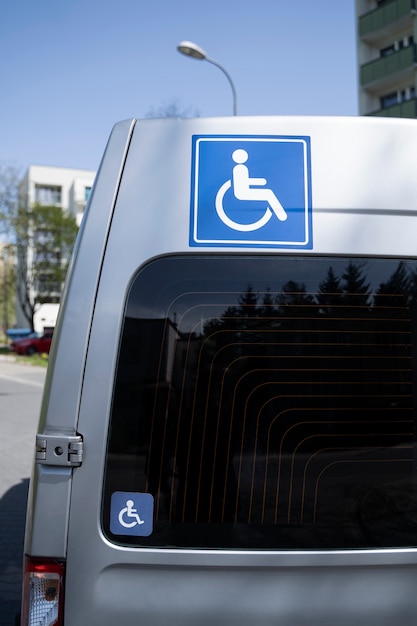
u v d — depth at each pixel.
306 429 1.71
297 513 1.68
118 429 1.65
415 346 1.74
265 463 1.69
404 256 1.73
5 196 43.44
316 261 1.74
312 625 1.61
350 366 1.73
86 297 1.67
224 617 1.60
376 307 1.74
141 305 1.69
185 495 1.66
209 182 1.72
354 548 1.67
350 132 1.76
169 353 1.69
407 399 1.73
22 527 5.79
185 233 1.70
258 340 1.72
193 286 1.71
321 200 1.73
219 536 1.66
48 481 1.61
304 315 1.73
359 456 1.71
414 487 1.71
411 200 1.75
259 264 1.73
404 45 31.28
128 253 1.69
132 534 1.63
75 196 70.56
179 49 15.07
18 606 4.16
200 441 1.68
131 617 1.59
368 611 1.63
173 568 1.61
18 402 16.23
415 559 1.65
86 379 1.64
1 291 54.12
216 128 1.75
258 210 1.72
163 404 1.68
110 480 1.63
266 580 1.62
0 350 44.69
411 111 28.97
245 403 1.70
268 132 1.75
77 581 1.59
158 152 1.74
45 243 44.88
